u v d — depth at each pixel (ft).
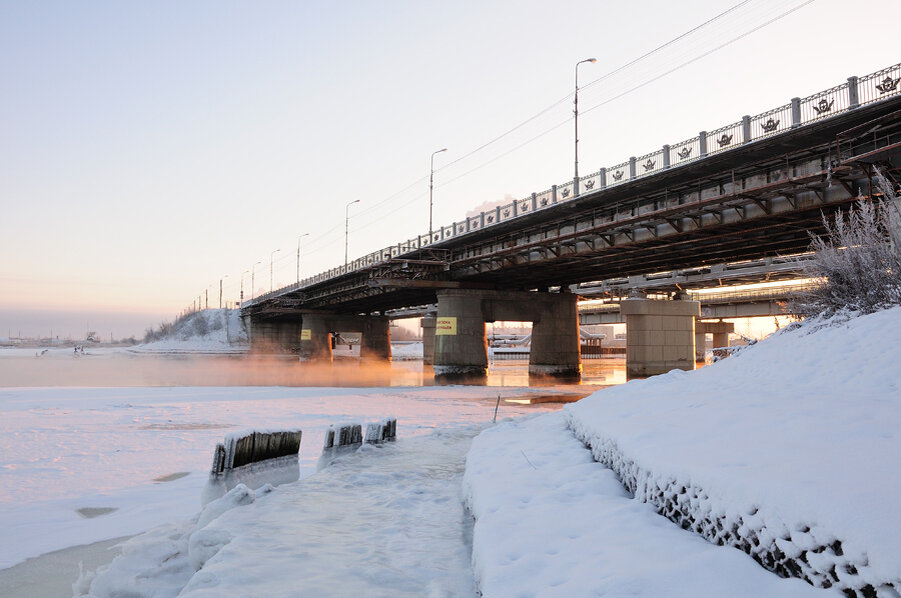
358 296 285.43
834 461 15.74
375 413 89.25
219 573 19.81
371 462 45.32
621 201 135.23
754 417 24.12
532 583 15.46
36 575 24.82
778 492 13.97
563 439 39.47
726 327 403.75
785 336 46.09
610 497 23.45
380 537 24.95
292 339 499.51
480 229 176.65
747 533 14.71
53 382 227.61
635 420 29.53
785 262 209.05
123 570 24.76
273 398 115.65
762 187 99.19
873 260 45.65
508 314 224.12
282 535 25.00
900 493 12.54
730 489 15.56
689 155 111.55
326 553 22.50
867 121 86.63
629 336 222.48
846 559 11.55
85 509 35.24
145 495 38.52
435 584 19.19
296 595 17.92
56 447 56.03
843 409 22.48
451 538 24.85
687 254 154.40
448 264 199.52
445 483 37.32
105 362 488.02
